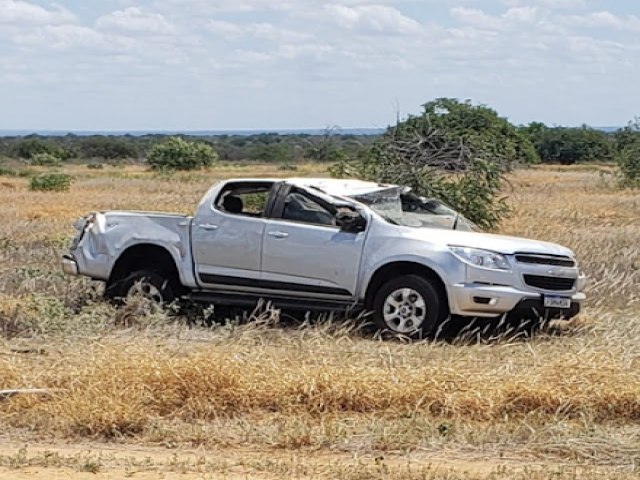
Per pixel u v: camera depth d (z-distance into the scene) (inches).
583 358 400.5
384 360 422.6
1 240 903.1
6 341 468.8
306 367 395.5
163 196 1619.1
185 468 317.7
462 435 346.0
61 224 1108.5
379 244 509.7
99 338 461.4
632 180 1920.5
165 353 409.1
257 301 533.0
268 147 4210.1
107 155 4594.0
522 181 2082.9
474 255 498.3
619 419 365.1
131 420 354.0
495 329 511.8
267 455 332.2
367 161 879.1
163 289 550.6
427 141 864.3
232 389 372.5
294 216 531.2
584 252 802.2
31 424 358.6
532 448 338.0
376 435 344.2
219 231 537.6
